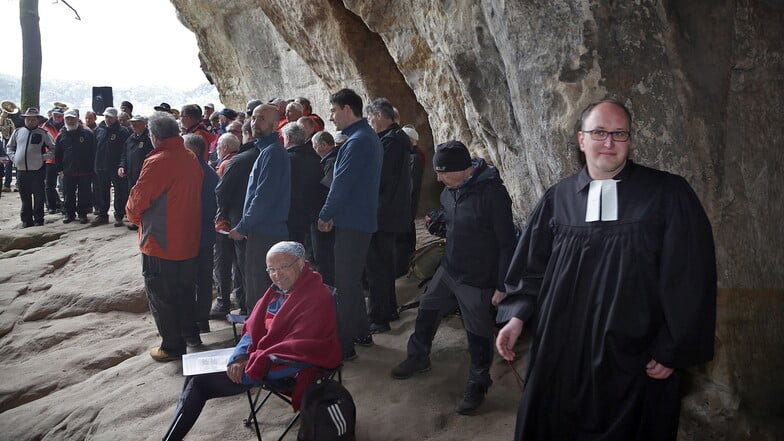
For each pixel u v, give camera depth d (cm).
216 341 518
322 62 861
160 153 465
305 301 333
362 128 430
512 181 443
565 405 229
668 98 291
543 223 239
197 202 480
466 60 426
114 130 1020
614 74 296
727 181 295
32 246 980
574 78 304
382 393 394
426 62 618
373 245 483
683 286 205
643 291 210
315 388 313
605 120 212
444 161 341
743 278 299
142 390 442
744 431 289
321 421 300
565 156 316
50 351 607
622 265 212
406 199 488
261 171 443
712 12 287
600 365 217
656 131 295
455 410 368
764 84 295
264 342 332
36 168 1060
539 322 233
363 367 430
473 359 363
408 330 490
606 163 214
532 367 235
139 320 655
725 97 292
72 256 883
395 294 525
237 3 1096
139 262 788
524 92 334
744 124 295
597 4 290
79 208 1066
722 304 297
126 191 1030
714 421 298
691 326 204
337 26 762
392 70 798
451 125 619
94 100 1611
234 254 572
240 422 378
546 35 310
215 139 798
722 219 295
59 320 673
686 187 212
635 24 289
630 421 216
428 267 568
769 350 305
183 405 338
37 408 466
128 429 396
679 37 286
